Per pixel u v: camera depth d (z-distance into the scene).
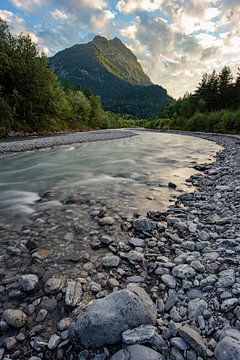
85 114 68.56
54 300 3.50
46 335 2.98
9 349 2.81
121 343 2.74
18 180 10.64
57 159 16.17
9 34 35.28
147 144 27.08
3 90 33.62
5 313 3.15
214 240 5.12
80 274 4.06
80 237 5.29
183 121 69.12
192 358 2.57
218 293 3.43
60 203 7.54
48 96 38.59
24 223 6.02
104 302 3.02
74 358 2.70
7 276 4.00
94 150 21.08
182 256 4.43
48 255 4.59
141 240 5.13
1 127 30.02
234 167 12.56
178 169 13.11
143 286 3.77
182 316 3.13
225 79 72.88
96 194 8.48
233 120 46.22
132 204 7.46
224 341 2.60
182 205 7.43
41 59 37.66
